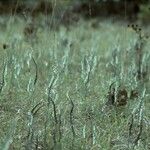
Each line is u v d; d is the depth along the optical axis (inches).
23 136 162.9
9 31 305.4
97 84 221.3
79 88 207.3
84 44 343.0
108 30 466.0
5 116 174.7
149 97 208.8
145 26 521.7
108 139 164.9
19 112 177.9
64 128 168.9
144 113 190.1
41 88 203.5
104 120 184.4
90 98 202.1
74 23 400.8
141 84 227.6
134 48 279.0
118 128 177.9
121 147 163.2
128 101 197.8
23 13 273.4
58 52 259.6
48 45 260.8
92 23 499.8
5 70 195.8
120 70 239.5
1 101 188.9
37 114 177.2
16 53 237.0
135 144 160.6
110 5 556.1
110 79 221.3
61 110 177.5
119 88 213.8
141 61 255.9
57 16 262.5
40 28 353.7
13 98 192.1
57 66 209.8
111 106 194.9
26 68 235.1
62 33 362.0
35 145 156.6
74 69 251.3
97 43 347.3
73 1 559.5
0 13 455.5
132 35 385.4
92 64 222.8
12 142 156.3
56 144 151.9
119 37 348.2
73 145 157.1
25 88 204.2
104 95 203.5
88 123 179.0
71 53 274.2
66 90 204.4
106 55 291.4
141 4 597.6
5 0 469.4
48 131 166.1
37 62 238.7
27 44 294.4
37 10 360.2
